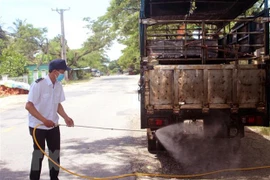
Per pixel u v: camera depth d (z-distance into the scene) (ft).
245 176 17.28
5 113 46.44
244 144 23.81
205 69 17.99
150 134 19.95
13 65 118.11
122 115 38.93
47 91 14.38
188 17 30.09
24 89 83.87
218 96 18.04
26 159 21.15
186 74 18.04
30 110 13.79
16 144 25.30
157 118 18.65
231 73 18.01
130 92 74.90
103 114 40.14
